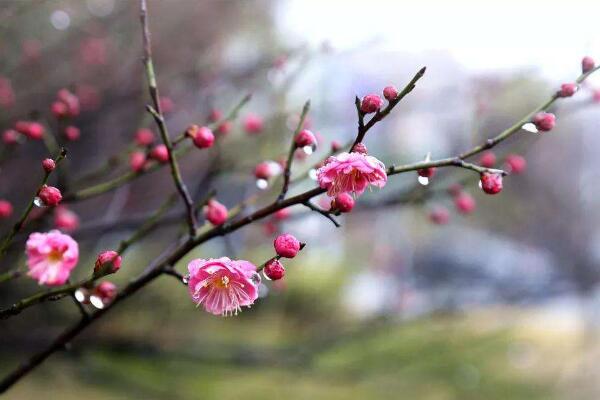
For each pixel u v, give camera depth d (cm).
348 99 447
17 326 397
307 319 689
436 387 459
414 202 275
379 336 452
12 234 141
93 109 394
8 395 445
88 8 432
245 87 395
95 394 445
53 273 129
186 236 231
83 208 466
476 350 474
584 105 230
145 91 378
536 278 580
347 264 859
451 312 446
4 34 393
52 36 428
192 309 487
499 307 571
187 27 460
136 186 483
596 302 674
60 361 384
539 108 156
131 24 434
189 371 417
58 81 411
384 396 475
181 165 486
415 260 898
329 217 138
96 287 167
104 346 359
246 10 488
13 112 365
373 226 891
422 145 740
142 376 412
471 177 269
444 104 481
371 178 127
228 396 441
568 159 855
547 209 829
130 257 475
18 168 397
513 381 457
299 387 489
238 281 122
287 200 148
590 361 536
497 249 960
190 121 418
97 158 421
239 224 157
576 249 779
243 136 360
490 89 438
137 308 459
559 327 650
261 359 389
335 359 431
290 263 739
